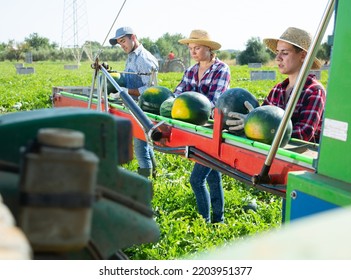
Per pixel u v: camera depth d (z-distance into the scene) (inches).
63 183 77.6
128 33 430.9
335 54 158.6
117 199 105.9
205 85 345.1
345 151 157.6
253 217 347.6
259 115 234.8
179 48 3878.0
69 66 3567.9
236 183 442.0
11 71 3216.0
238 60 4441.4
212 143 254.5
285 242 48.1
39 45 6097.4
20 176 80.2
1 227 59.0
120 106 369.7
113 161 104.6
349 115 154.9
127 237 104.0
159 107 344.8
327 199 155.0
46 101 1186.0
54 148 78.5
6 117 99.7
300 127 254.1
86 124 99.5
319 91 259.0
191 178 316.5
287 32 274.2
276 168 211.3
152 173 428.5
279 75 2511.1
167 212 350.0
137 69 433.7
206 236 299.9
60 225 77.9
